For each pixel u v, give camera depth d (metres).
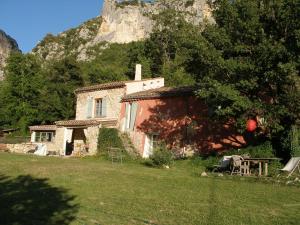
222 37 18.91
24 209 9.61
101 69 56.91
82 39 127.81
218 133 23.98
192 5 107.50
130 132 29.06
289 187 13.85
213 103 19.58
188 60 20.44
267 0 18.23
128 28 124.75
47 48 129.00
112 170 17.61
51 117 48.00
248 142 22.11
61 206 10.01
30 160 20.91
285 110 17.62
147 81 33.09
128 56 74.12
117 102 31.12
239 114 18.84
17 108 47.41
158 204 10.38
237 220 8.69
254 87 18.39
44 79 51.31
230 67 17.98
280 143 19.22
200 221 8.55
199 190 12.77
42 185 13.25
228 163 18.94
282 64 16.70
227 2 19.17
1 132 46.62
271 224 8.40
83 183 13.80
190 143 25.31
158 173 17.31
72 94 49.91
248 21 17.97
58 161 21.48
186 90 26.00
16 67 49.12
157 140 27.28
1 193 11.73
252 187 13.65
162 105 27.53
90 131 30.47
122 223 8.37
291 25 17.39
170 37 70.25
